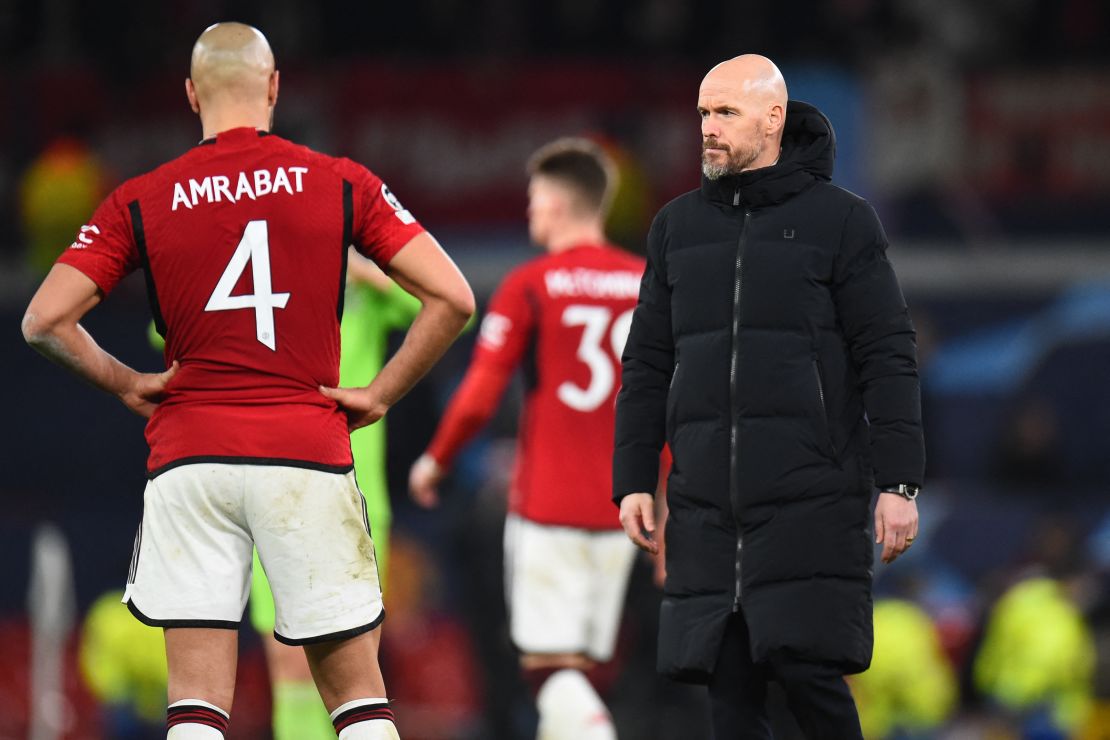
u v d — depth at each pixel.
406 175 60.34
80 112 61.09
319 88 60.38
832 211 16.31
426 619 38.28
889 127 60.53
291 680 21.34
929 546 39.78
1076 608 34.84
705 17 64.25
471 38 64.94
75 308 15.23
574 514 23.94
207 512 15.16
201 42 15.96
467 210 60.22
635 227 57.75
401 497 39.25
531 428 24.36
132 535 40.06
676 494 16.52
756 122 16.34
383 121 60.34
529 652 24.11
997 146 60.81
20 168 61.09
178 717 15.03
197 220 15.29
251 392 15.23
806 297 16.16
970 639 35.59
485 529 33.69
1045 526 36.47
